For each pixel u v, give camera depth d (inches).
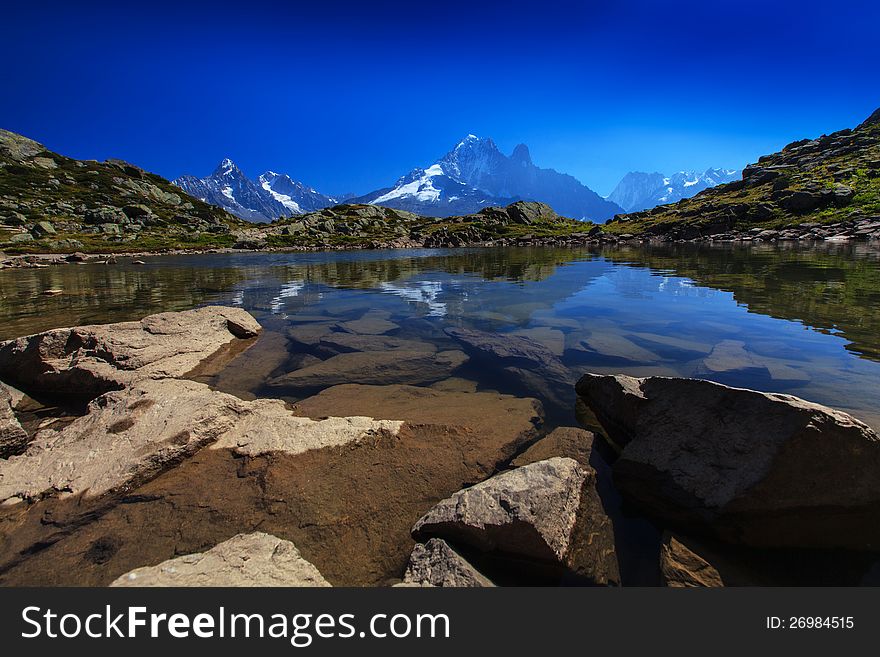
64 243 2118.6
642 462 181.9
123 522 153.8
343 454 194.7
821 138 3491.6
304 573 127.9
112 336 331.3
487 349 361.7
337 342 395.2
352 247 2425.0
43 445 198.1
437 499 169.3
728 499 153.2
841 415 151.4
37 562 136.3
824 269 794.8
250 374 318.7
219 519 155.3
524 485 155.3
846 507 148.9
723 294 582.2
